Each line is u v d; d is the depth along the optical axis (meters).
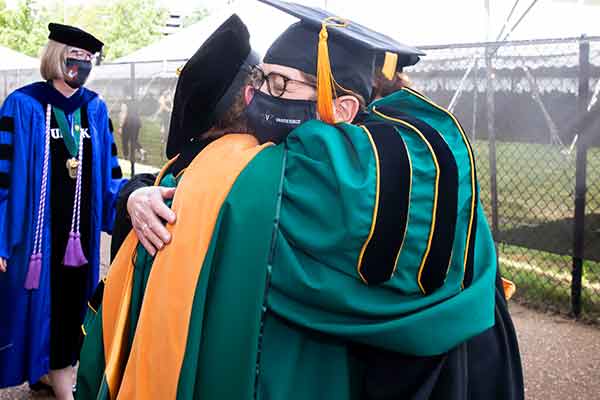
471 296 1.20
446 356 1.25
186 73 1.44
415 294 1.18
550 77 4.75
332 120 1.27
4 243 3.18
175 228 1.23
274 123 1.34
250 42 1.46
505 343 1.40
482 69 5.14
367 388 1.24
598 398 3.57
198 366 1.18
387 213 1.11
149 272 1.33
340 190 1.12
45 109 3.32
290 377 1.20
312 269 1.17
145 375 1.19
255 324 1.16
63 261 3.33
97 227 3.49
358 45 1.29
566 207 4.97
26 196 3.26
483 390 1.35
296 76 1.32
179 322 1.17
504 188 5.25
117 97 10.09
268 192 1.19
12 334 3.29
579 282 4.82
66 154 3.36
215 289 1.19
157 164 9.45
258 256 1.17
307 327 1.17
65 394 3.46
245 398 1.14
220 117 1.45
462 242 1.20
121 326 1.33
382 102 1.37
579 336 4.46
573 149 4.75
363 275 1.13
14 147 3.23
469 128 5.29
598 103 4.50
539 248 5.02
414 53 1.36
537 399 3.58
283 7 1.33
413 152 1.17
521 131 4.97
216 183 1.23
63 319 3.39
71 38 3.27
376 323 1.16
